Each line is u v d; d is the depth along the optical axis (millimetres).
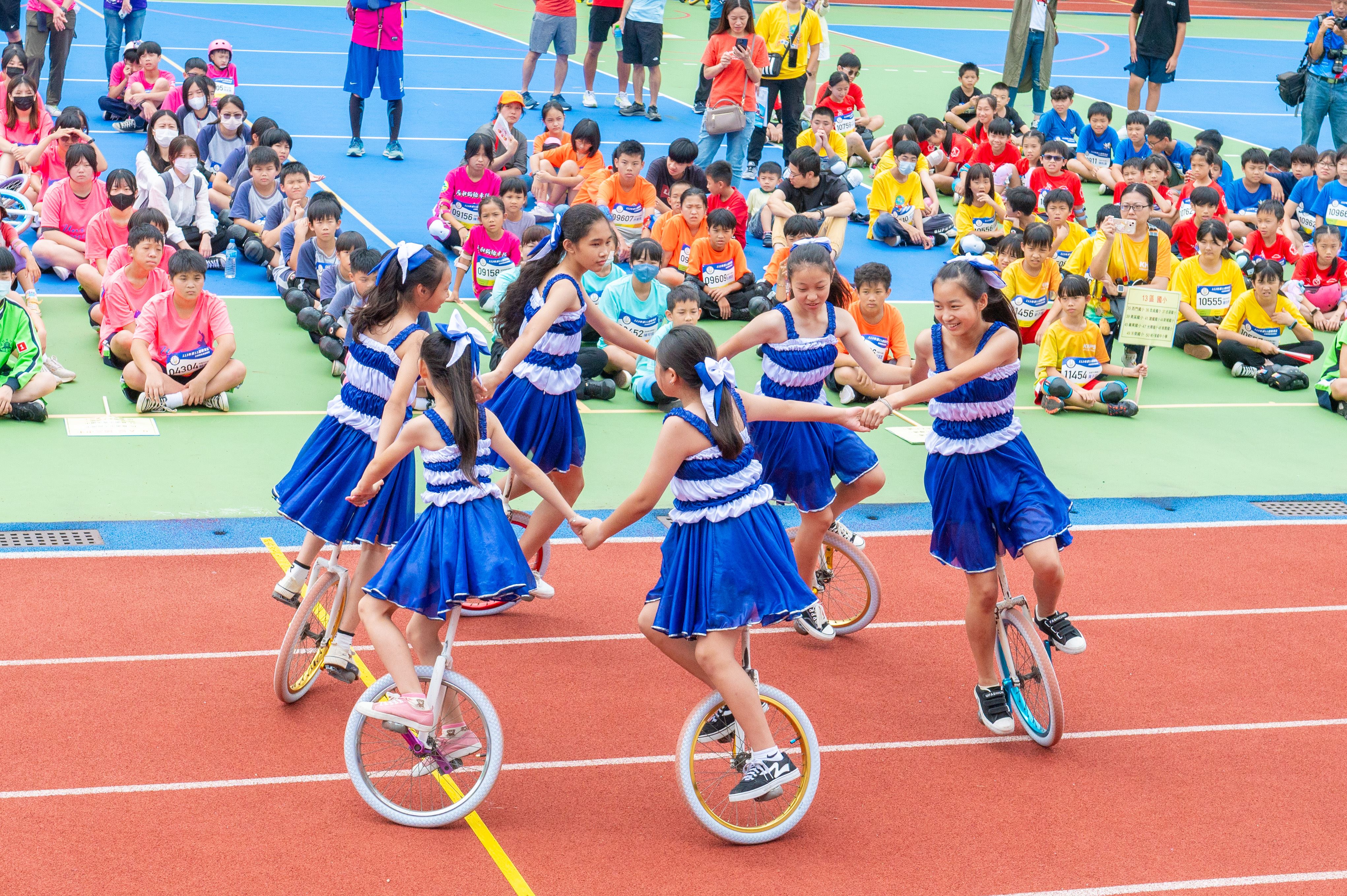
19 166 26016
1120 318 21703
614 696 11422
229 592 12781
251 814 9398
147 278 18203
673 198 24125
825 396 19547
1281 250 25266
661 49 36719
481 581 9242
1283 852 9609
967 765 10641
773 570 9203
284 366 19281
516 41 45750
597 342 19875
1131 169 28922
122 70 31766
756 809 9914
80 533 13711
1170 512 16250
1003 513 10664
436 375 9289
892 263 26734
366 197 27453
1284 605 13875
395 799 9750
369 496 9703
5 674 11008
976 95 34750
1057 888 9047
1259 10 67625
